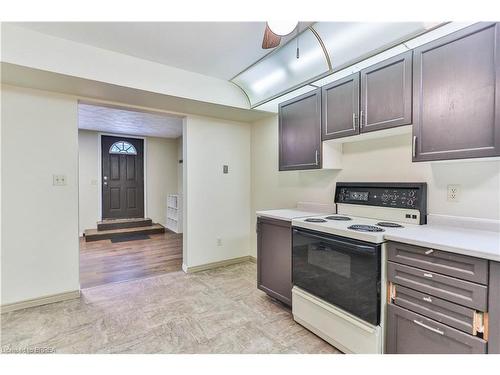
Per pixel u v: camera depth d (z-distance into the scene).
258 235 2.71
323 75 2.31
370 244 1.59
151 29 1.98
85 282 3.09
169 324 2.17
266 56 2.39
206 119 3.53
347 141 2.40
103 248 4.63
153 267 3.63
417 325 1.43
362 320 1.65
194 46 2.24
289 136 2.71
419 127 1.65
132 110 3.06
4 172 2.36
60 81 2.27
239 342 1.92
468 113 1.43
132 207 6.28
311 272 2.02
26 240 2.45
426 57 1.61
